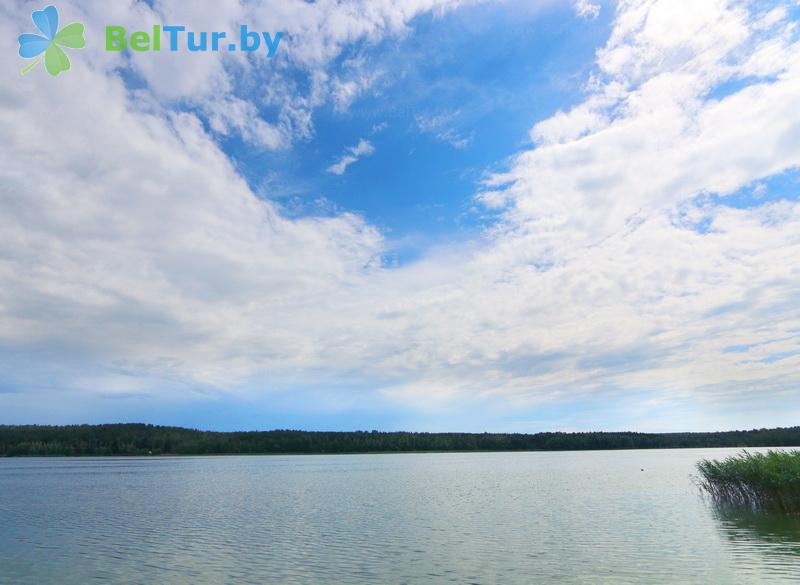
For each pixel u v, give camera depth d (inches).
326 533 1578.5
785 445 6195.9
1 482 3978.8
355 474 4771.2
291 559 1218.6
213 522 1838.1
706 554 1144.8
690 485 2957.7
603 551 1237.7
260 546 1379.2
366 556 1243.8
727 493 1770.4
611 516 1817.2
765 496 1603.1
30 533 1621.6
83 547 1384.1
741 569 1019.3
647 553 1194.6
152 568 1144.8
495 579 1020.5
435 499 2549.2
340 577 1053.2
